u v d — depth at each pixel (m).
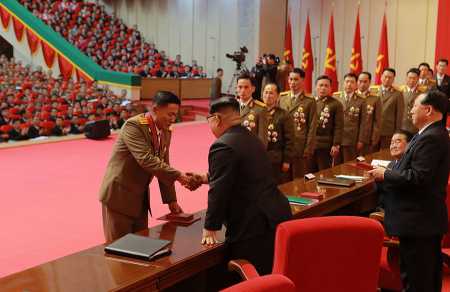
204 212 3.74
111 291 2.41
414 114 3.28
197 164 8.88
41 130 11.59
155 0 21.75
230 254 3.08
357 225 2.45
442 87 8.70
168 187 3.78
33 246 5.09
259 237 2.93
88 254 2.85
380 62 12.74
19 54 20.41
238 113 3.08
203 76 19.06
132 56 20.16
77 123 12.28
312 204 3.74
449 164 3.22
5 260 4.72
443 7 11.20
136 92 16.17
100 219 5.95
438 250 3.30
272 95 5.30
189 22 20.31
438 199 3.21
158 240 2.99
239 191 2.95
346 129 7.00
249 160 2.94
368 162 5.46
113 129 12.83
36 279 2.53
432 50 13.95
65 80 17.31
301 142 5.91
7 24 20.55
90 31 21.28
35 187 7.29
